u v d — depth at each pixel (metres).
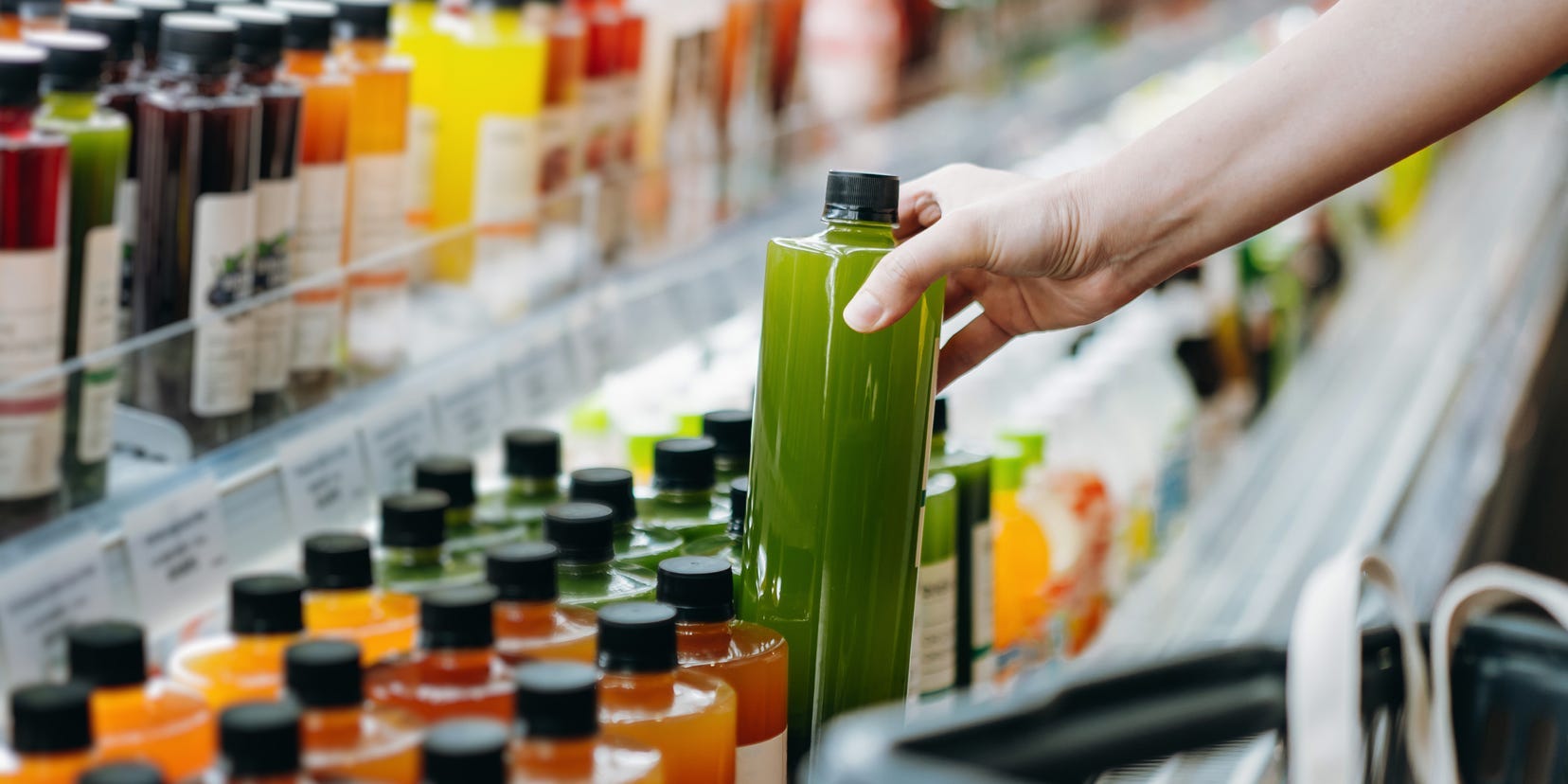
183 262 1.10
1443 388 2.48
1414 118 1.04
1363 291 3.14
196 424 1.03
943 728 0.64
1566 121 4.25
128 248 1.12
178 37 1.09
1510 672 0.98
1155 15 3.46
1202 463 2.29
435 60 1.48
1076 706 0.71
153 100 1.09
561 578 0.97
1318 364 2.71
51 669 0.79
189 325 1.02
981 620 1.25
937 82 2.37
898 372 0.95
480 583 0.85
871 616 0.97
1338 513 2.00
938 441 1.21
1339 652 0.78
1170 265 1.07
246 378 1.07
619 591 0.96
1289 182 1.04
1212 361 2.41
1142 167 1.03
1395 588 0.92
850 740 0.61
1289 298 2.70
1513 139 4.15
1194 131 1.04
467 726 0.70
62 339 0.97
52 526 0.86
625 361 1.47
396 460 1.15
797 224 1.90
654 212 1.60
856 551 0.96
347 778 0.69
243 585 0.80
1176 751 0.76
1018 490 1.48
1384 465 2.17
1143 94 3.11
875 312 0.91
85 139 0.99
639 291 1.51
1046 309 1.15
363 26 1.28
